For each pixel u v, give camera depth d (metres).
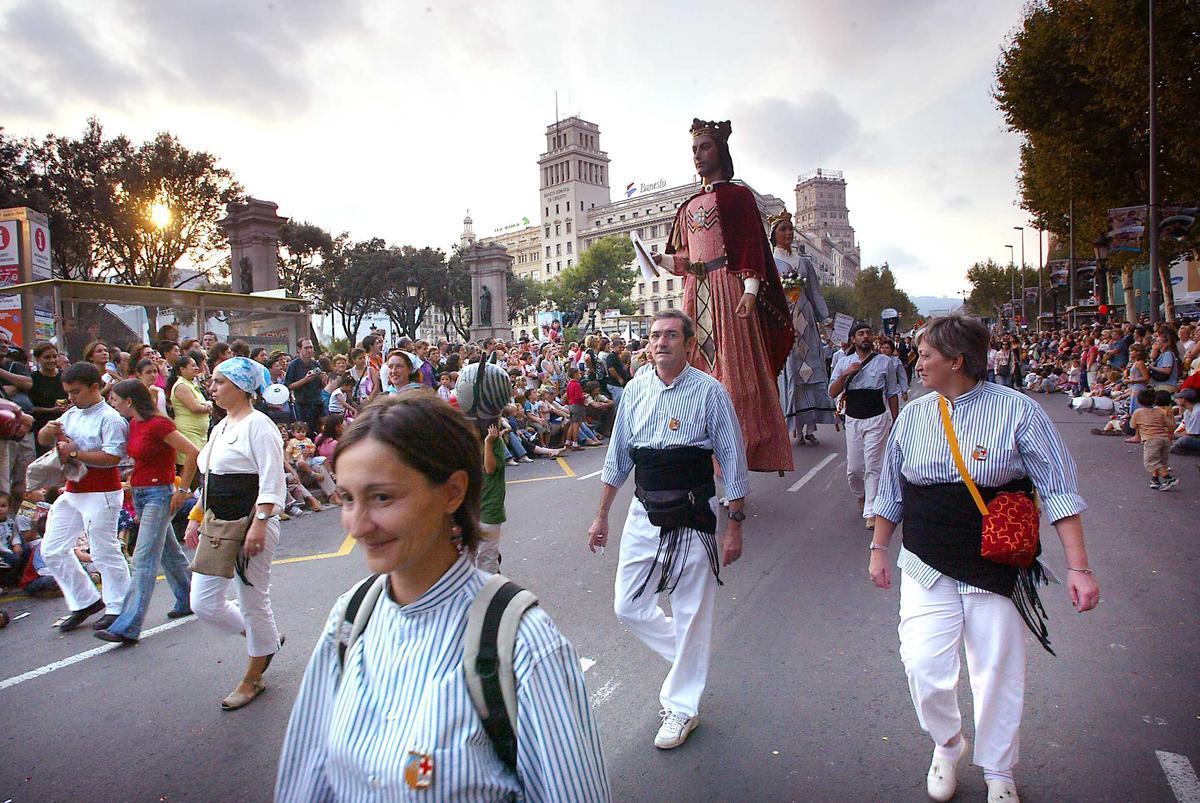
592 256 72.44
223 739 3.55
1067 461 2.57
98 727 3.69
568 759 1.33
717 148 5.89
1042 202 27.75
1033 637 4.36
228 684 4.14
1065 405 19.73
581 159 114.06
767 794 2.94
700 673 3.37
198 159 29.77
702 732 3.42
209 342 12.55
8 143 26.72
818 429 14.09
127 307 13.88
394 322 50.81
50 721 3.77
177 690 4.08
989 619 2.64
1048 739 3.27
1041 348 32.75
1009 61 22.67
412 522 1.37
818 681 3.88
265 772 3.26
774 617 4.75
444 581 1.42
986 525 2.58
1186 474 9.30
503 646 1.34
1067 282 33.97
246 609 3.86
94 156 28.06
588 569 5.88
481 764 1.32
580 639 4.52
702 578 3.30
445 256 51.75
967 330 2.66
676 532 3.27
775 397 5.95
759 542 6.42
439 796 1.29
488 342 16.69
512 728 1.33
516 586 1.44
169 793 3.12
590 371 15.23
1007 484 2.63
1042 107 22.20
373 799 1.34
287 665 4.35
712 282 5.87
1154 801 2.82
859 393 6.66
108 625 4.95
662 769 3.13
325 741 1.48
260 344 16.34
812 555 6.02
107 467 5.07
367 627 1.48
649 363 3.54
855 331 6.72
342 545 7.12
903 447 2.82
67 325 12.95
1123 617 4.63
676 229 6.23
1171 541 6.30
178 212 29.70
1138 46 17.64
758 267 5.71
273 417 10.03
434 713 1.33
